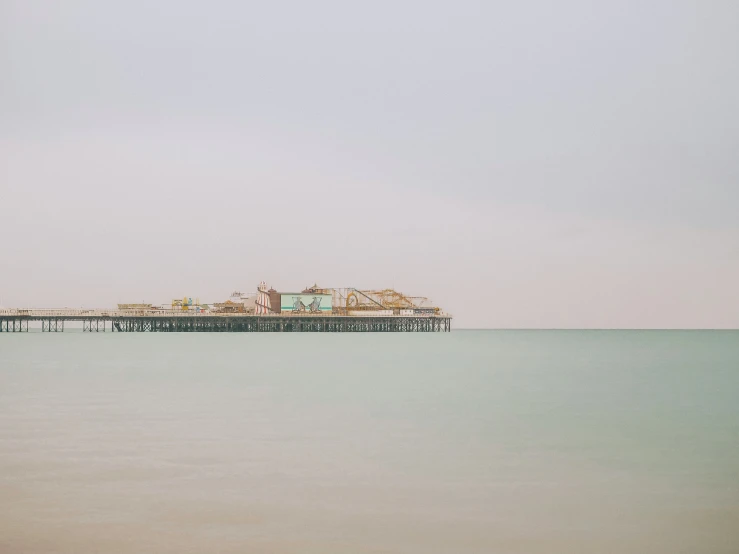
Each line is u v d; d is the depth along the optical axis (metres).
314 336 142.00
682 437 25.44
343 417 29.91
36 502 16.95
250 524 15.56
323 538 14.78
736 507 16.92
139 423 28.03
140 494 17.59
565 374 54.00
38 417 29.66
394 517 16.06
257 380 46.59
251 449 22.89
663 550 14.38
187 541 14.55
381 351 86.88
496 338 165.38
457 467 20.53
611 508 16.80
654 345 125.00
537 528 15.47
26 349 85.19
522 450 22.91
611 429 27.09
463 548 14.38
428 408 32.91
